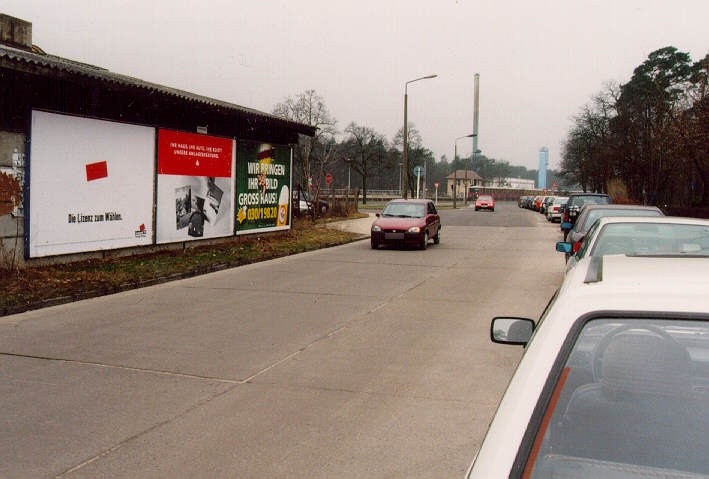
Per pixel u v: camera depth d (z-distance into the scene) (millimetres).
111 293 11648
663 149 52094
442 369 6887
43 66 12109
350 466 4418
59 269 12812
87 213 14172
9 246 12273
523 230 32531
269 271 15266
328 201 40000
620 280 2211
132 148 15516
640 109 58594
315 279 13938
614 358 1990
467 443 4836
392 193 101000
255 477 4234
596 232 8766
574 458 1852
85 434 4965
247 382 6375
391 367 6953
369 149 71938
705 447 1862
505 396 1976
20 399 5789
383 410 5570
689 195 62344
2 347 7633
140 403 5711
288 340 8180
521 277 14508
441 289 12633
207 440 4863
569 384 1928
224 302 10938
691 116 45625
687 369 1972
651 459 1843
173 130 17062
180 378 6484
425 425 5215
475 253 20281
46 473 4270
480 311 10289
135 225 15734
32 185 12695
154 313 9875
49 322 9102
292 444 4801
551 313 2137
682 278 2180
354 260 17922
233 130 20312
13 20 18266
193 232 18250
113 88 14000
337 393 6043
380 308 10516
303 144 52906
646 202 60812
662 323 1930
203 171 18609
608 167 66312
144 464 4422
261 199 22266
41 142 12883
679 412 1939
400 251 20797
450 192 149375
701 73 44875
